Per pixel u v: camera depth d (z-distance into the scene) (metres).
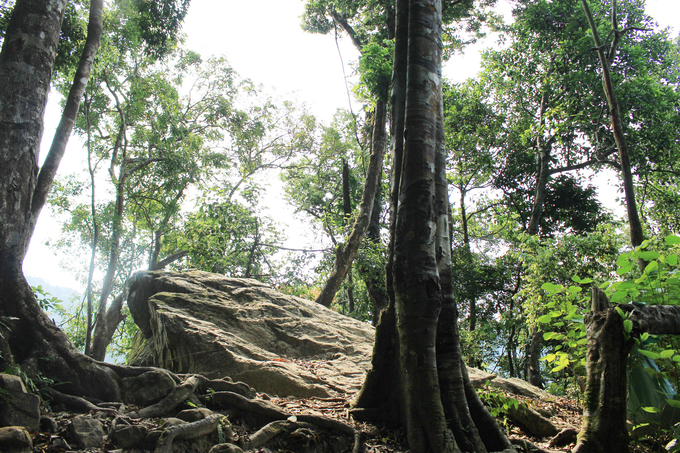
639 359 4.95
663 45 19.22
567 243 14.51
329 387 6.57
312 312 9.65
